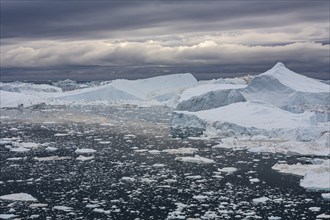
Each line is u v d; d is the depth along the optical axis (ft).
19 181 155.94
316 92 350.84
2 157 199.00
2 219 115.96
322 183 150.20
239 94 335.26
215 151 215.72
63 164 184.75
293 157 199.72
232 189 147.13
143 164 185.37
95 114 419.95
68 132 287.69
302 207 128.06
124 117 391.65
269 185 151.94
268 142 232.32
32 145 230.89
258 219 117.60
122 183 153.89
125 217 119.14
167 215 120.88
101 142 244.01
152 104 532.32
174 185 151.94
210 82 542.16
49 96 608.60
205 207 127.95
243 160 193.88
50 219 117.08
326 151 205.57
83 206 128.47
